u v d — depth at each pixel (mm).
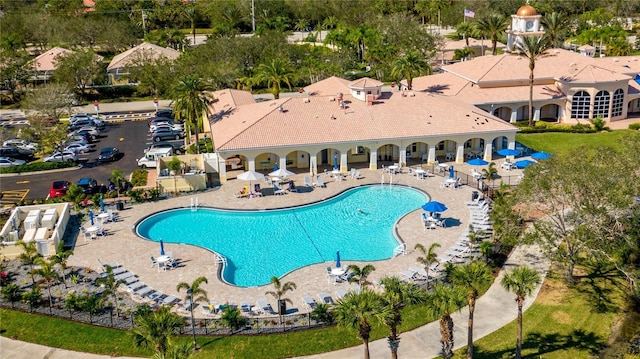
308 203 59500
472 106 77438
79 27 146750
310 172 67188
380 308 30922
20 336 39625
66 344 38625
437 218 53625
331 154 70188
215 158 67188
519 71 88688
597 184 40781
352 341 38000
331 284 44062
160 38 145500
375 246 51031
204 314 40750
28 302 42312
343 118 69312
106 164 74875
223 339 38156
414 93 74812
